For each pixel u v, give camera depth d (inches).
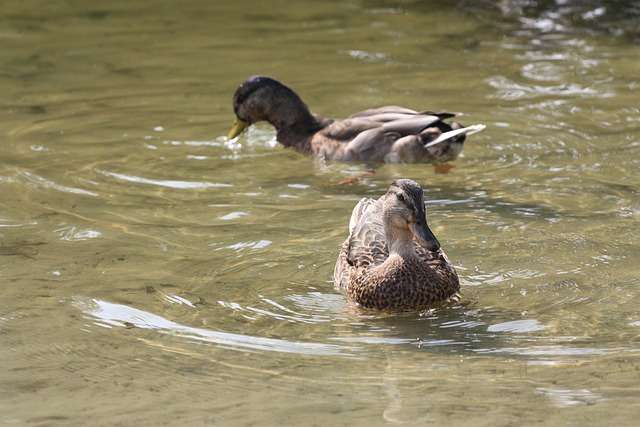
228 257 490.0
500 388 362.3
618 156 631.8
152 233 521.3
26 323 419.5
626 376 368.5
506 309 433.1
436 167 634.2
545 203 557.3
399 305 439.8
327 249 500.1
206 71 836.6
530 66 833.5
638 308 426.9
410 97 761.0
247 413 347.6
